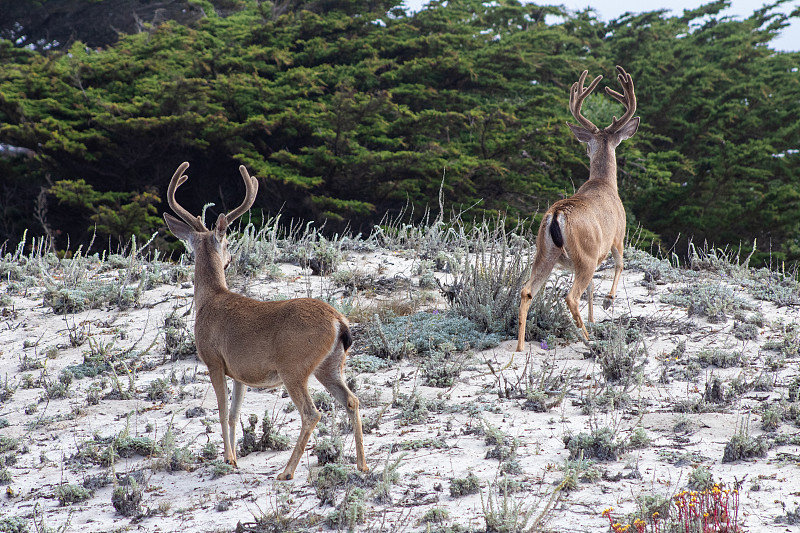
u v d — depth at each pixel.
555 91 69.38
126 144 59.81
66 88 64.38
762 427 13.97
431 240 30.58
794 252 62.41
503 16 82.31
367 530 10.60
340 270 27.20
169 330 21.20
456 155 60.00
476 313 21.33
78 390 18.95
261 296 24.30
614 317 21.53
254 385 13.66
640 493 11.35
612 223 20.89
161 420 16.67
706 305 21.81
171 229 15.57
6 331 23.55
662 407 15.38
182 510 12.06
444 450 13.68
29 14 88.88
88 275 29.16
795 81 71.31
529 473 12.41
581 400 15.95
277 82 65.94
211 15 88.94
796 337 19.36
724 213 63.34
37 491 13.37
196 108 59.38
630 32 80.81
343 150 59.03
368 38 71.19
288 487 12.61
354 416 12.84
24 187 60.56
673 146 73.94
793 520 10.16
